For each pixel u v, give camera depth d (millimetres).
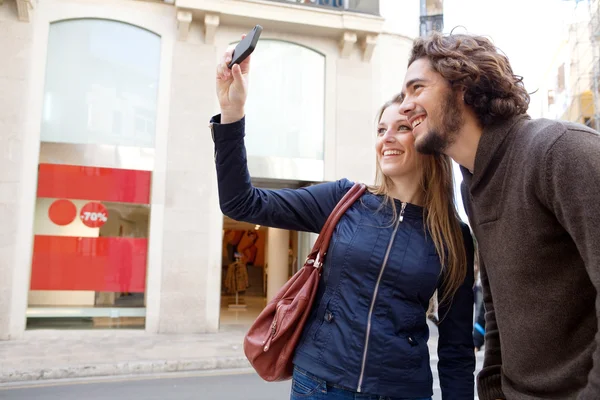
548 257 1169
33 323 9078
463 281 1770
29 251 9000
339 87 11109
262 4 10406
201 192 9969
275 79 10922
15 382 5988
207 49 10273
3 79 9070
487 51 1289
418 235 1700
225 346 8203
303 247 11789
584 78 19797
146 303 9586
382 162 1821
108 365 6566
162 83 10023
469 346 1766
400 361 1551
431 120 1331
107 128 9750
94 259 9477
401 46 11766
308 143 10945
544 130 1150
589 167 1012
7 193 8922
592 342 1139
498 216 1276
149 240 9695
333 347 1582
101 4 9812
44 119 9430
